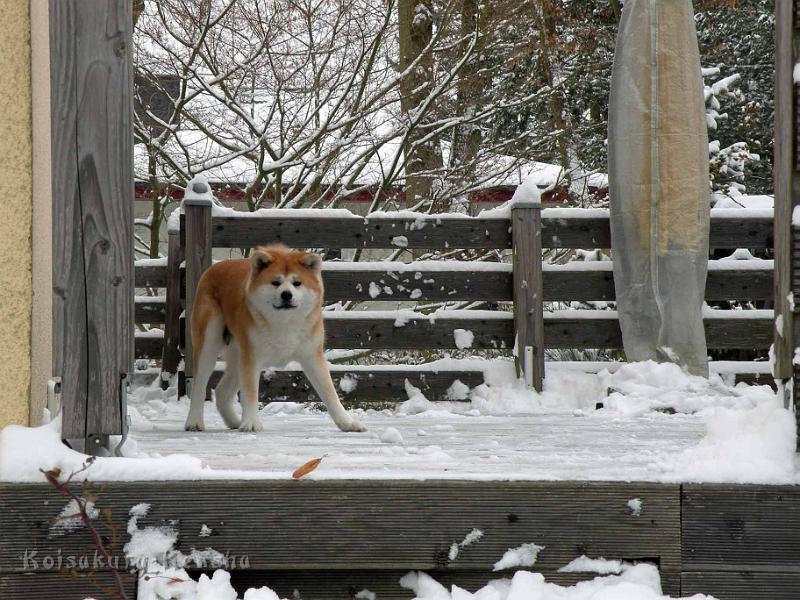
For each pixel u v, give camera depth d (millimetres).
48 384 3652
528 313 9430
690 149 9336
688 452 3855
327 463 4102
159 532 3389
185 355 9547
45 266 3865
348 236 9695
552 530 3482
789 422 3662
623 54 9523
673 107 9359
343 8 13398
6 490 3309
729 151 14383
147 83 14055
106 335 3568
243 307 6871
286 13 13680
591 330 9727
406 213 9727
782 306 3701
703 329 9367
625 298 9453
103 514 3357
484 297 9773
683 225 9305
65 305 3551
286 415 8625
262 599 3191
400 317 9758
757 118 19625
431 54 14648
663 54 9352
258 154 15336
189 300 9492
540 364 9391
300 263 6820
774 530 3488
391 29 14172
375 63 14719
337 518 3451
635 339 9414
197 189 9539
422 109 13641
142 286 10000
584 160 18469
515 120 20375
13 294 3479
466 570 3500
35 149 3559
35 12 3572
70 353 3557
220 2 13656
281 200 13914
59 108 3521
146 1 13531
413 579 3504
